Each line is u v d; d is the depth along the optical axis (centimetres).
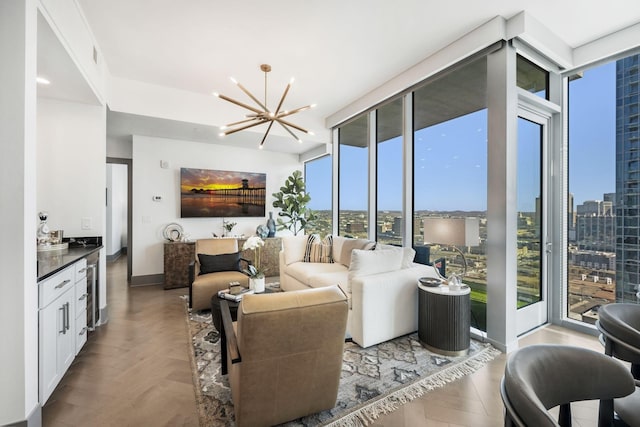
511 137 249
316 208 582
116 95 357
